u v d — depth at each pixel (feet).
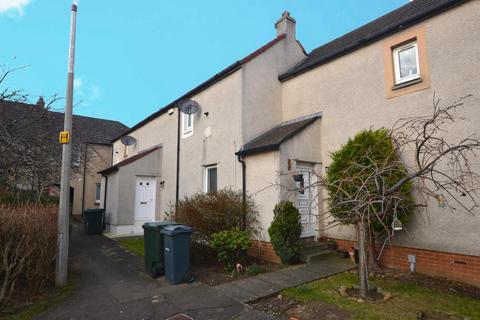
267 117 33.06
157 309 16.40
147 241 23.66
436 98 21.84
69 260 27.99
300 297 17.62
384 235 24.22
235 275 22.33
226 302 17.17
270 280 20.80
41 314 15.88
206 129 36.40
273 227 25.14
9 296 17.40
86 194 64.75
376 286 19.08
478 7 20.22
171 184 43.16
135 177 44.75
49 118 30.63
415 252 22.48
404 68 24.66
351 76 27.78
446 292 18.16
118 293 19.01
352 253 25.13
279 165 26.40
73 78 21.25
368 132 23.88
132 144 57.41
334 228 28.17
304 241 28.04
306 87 32.09
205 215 26.50
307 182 28.60
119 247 33.94
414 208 22.20
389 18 30.89
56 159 31.50
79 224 54.29
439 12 22.07
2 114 26.84
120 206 43.09
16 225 17.94
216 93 35.24
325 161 29.30
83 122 73.61
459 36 20.98
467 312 15.20
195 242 27.20
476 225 19.51
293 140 27.68
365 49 26.86
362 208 17.57
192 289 19.60
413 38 23.66
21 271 18.12
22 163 27.68
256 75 32.78
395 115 24.17
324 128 29.78
